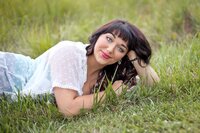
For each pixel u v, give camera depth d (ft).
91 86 11.28
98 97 10.82
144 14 19.94
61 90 10.39
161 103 10.71
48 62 10.84
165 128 9.35
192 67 12.42
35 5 18.84
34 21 18.01
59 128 9.78
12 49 15.56
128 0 21.03
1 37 16.03
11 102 10.95
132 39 10.68
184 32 17.38
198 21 17.24
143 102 10.90
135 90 11.28
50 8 18.84
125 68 11.50
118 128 9.57
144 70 11.39
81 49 10.83
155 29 17.88
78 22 18.37
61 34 16.74
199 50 13.30
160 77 11.90
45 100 10.97
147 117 9.97
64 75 10.42
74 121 10.33
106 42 10.55
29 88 10.94
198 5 18.13
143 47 10.97
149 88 11.43
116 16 19.03
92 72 11.12
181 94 11.25
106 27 10.66
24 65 11.37
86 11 19.69
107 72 11.43
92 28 17.78
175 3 19.07
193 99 10.92
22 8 18.26
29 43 15.70
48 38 15.51
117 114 10.38
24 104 10.57
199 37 14.66
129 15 19.33
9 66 11.18
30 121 10.34
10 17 17.72
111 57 10.59
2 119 10.16
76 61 10.62
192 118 9.66
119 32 10.52
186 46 14.85
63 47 10.68
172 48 14.74
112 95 10.90
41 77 10.92
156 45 16.85
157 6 19.80
